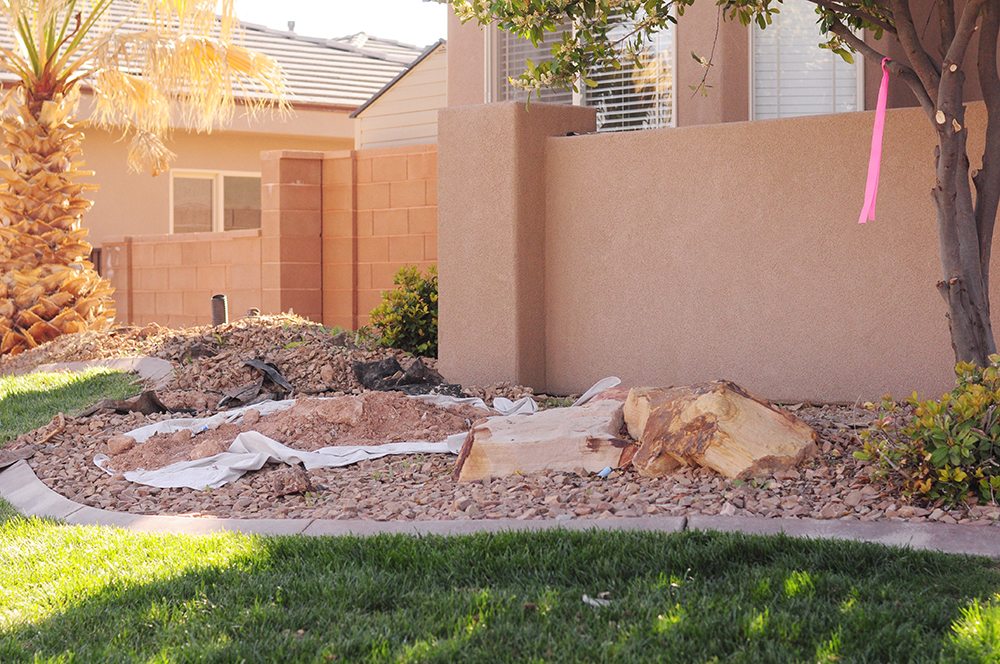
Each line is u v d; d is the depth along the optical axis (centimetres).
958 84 735
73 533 679
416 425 945
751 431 726
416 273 1438
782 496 680
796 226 1033
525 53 1416
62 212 1594
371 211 1725
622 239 1128
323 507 739
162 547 633
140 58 1664
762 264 1050
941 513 621
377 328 1429
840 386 1017
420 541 612
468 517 678
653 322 1112
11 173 1574
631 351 1126
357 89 2522
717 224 1073
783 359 1043
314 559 592
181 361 1324
